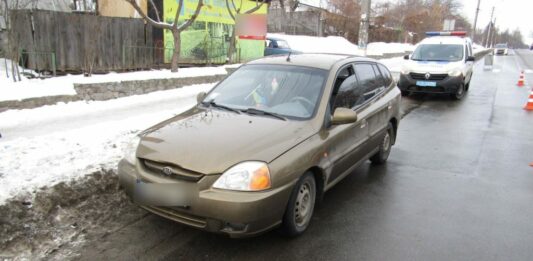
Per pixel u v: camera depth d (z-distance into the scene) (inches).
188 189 125.0
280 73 182.7
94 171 176.4
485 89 592.1
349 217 164.2
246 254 133.8
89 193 165.9
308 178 145.6
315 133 152.1
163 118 294.0
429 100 487.2
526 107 427.8
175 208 128.3
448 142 290.5
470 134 315.9
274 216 129.7
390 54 1109.7
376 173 219.8
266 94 173.6
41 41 386.6
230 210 121.5
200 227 127.0
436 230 155.8
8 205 142.6
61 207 153.9
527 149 275.0
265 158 129.6
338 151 164.7
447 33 877.8
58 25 393.4
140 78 382.0
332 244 142.3
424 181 209.3
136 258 129.8
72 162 184.5
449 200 185.3
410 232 153.6
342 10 1545.3
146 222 153.0
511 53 2443.4
